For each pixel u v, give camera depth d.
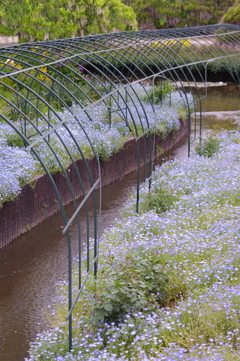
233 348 3.72
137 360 3.61
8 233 6.78
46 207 7.75
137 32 10.76
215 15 32.28
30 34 16.23
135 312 4.24
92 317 4.16
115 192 9.11
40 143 8.54
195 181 8.13
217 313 3.99
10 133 8.91
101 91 13.82
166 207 7.20
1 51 6.81
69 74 13.61
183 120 13.61
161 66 23.30
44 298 5.28
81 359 3.68
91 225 7.45
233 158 9.19
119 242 5.94
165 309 4.56
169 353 3.46
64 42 8.71
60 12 16.72
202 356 3.47
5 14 15.21
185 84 23.89
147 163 11.15
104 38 10.05
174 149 12.34
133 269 4.67
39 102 11.53
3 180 6.41
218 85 23.89
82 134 9.55
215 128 14.11
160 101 13.59
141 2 32.09
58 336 4.14
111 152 9.40
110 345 3.80
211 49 24.88
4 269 6.02
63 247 6.70
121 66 22.16
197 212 6.63
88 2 16.88
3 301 5.22
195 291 4.45
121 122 11.08
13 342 4.45
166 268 4.85
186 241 5.52
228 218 6.23
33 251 6.57
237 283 4.59
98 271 5.22
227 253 5.08
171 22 32.69
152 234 5.93
